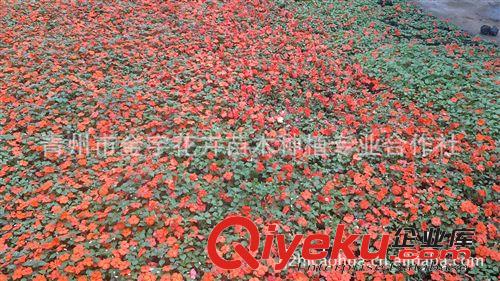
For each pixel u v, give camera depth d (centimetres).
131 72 229
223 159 172
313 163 177
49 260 132
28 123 188
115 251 131
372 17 328
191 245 136
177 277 125
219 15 295
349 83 233
